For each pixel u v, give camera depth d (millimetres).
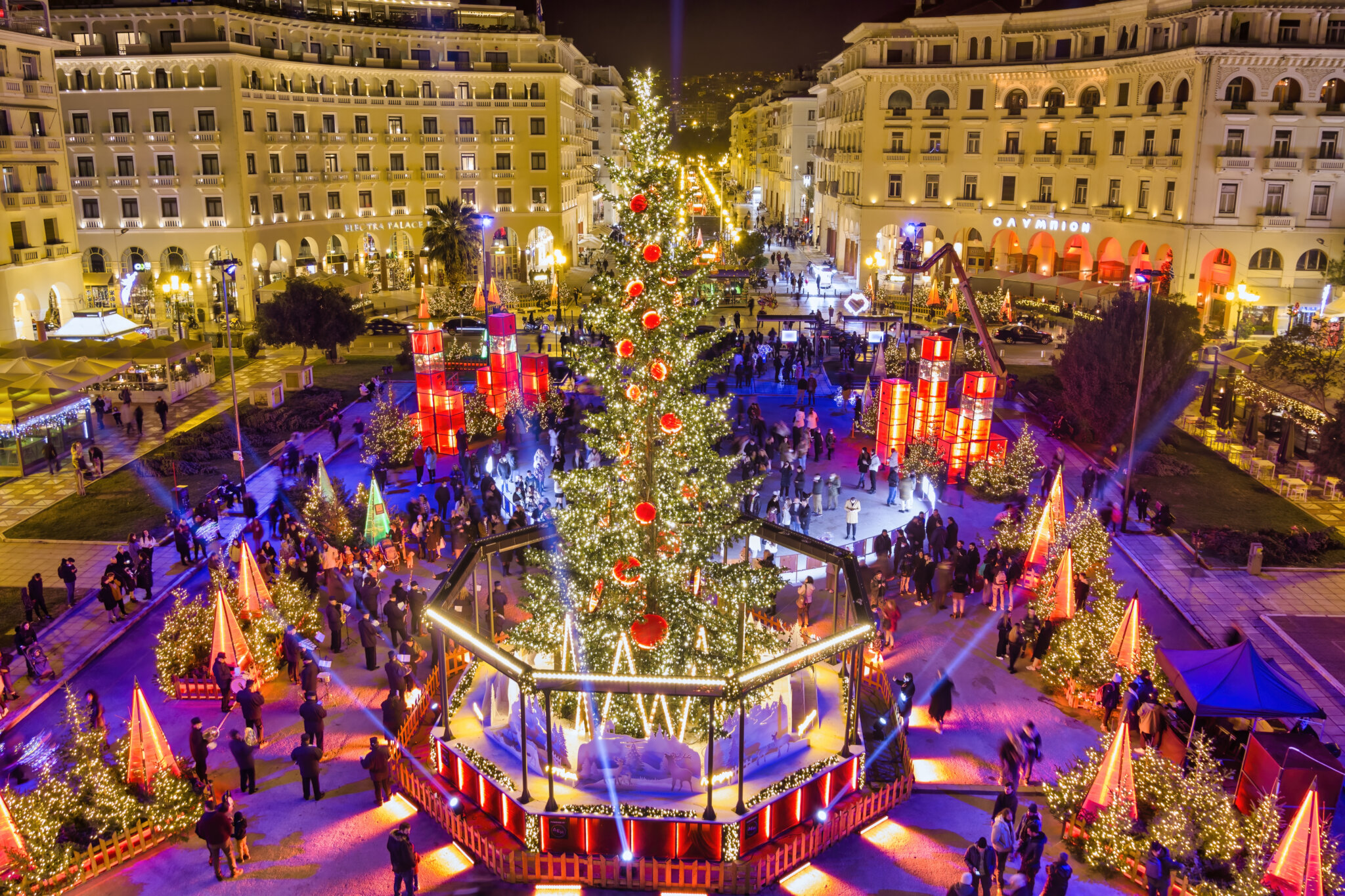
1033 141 71750
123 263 66875
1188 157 58188
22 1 59281
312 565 25750
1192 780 17094
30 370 40406
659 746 17469
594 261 92688
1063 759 19891
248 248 66375
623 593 19312
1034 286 72062
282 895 15984
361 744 20328
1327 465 33625
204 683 22031
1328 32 56219
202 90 64188
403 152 78875
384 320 66188
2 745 20156
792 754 18625
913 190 76375
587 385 50719
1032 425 45438
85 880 16344
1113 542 31641
